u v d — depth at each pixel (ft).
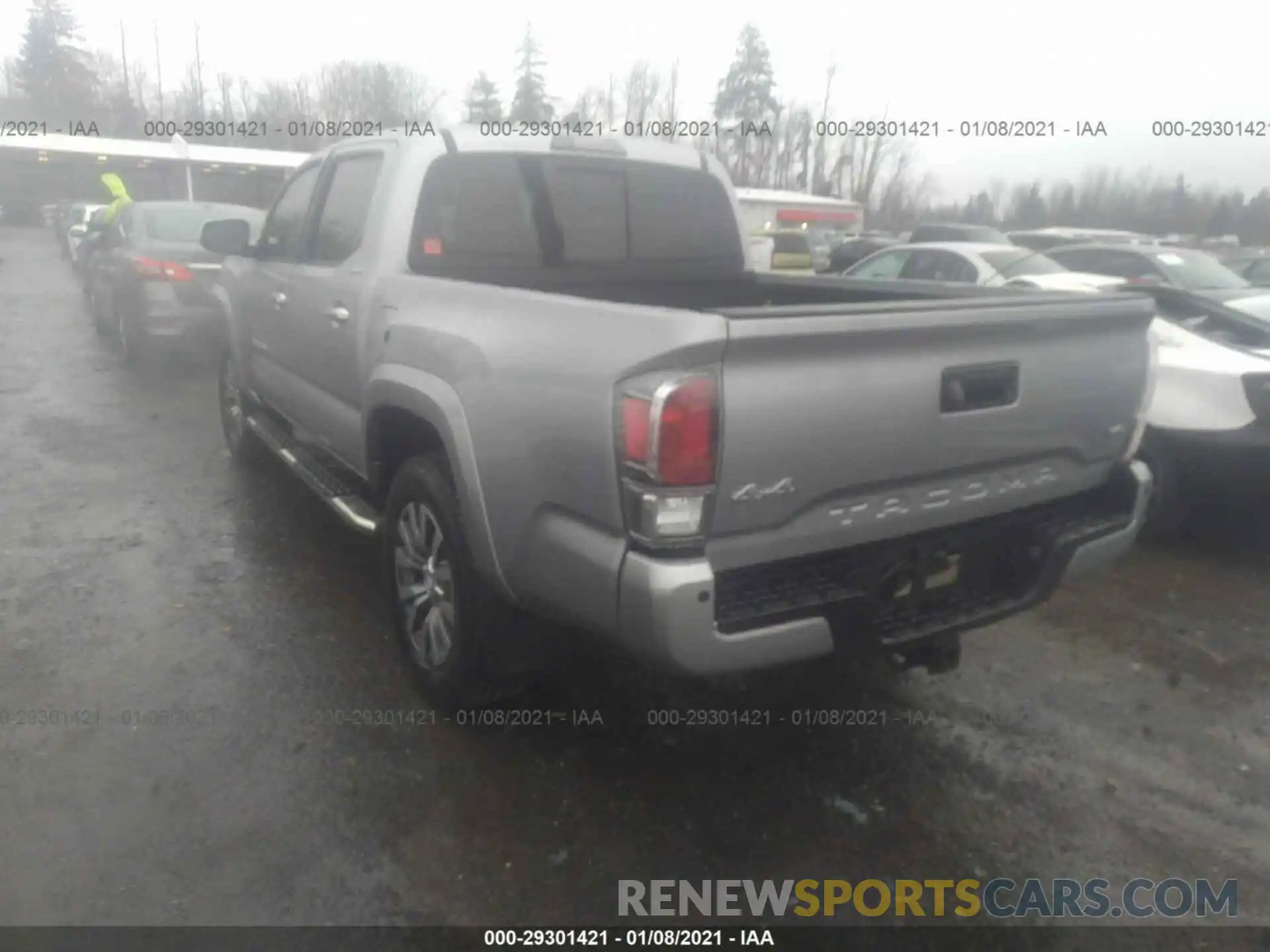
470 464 10.84
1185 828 10.85
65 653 13.71
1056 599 16.70
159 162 83.25
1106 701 13.44
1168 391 18.33
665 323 8.64
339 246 15.25
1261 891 9.95
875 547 10.14
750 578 9.43
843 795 11.23
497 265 14.55
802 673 13.78
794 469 9.09
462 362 11.00
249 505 19.86
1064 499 11.94
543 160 14.78
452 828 10.44
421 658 12.78
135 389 30.89
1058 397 10.97
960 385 10.07
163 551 17.37
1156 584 17.38
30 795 10.64
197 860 9.80
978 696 13.48
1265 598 16.87
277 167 83.56
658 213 16.06
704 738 12.23
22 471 21.85
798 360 8.93
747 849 10.33
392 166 14.03
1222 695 13.64
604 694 13.15
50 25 192.65
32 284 63.41
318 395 16.11
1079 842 10.59
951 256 35.55
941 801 11.21
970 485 10.55
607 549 9.25
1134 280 32.68
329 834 10.25
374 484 13.89
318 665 13.60
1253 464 17.76
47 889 9.33
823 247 87.56
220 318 22.09
